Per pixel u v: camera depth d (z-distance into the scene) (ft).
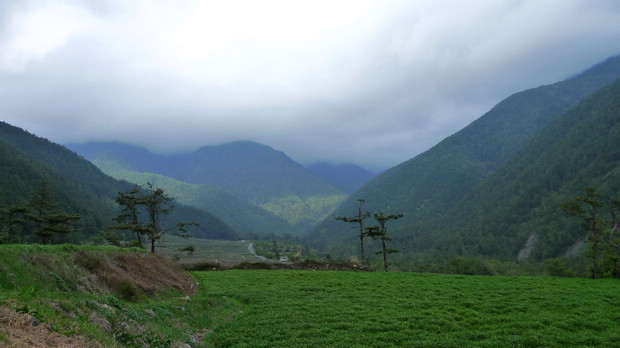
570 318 62.49
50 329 27.48
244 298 81.97
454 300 76.74
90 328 31.50
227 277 116.06
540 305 72.38
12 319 26.11
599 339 50.83
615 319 63.10
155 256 97.86
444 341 50.16
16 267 44.01
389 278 111.24
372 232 183.11
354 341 50.88
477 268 345.72
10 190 402.93
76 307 35.37
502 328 56.85
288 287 95.35
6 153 526.57
